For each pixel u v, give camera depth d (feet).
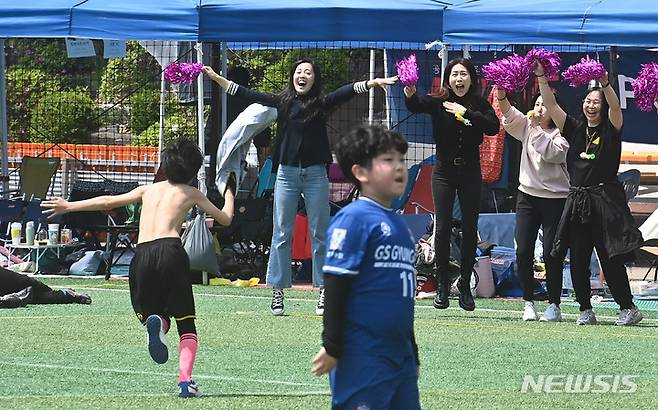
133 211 111.24
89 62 175.01
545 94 78.64
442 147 80.33
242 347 66.59
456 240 97.96
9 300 84.02
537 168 80.64
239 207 106.73
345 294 33.86
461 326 77.71
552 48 120.16
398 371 33.96
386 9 93.45
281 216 81.41
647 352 66.85
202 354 63.93
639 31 89.86
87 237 116.67
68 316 79.41
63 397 51.11
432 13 93.40
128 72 170.19
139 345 66.59
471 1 96.53
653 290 102.73
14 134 175.32
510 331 75.36
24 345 66.28
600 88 77.41
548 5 92.63
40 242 111.24
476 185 80.64
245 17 95.45
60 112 170.09
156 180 112.06
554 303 82.02
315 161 80.48
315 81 80.53
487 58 123.95
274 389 53.78
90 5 98.12
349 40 94.27
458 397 52.19
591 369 60.44
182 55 122.21
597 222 78.13
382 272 34.14
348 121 151.23
